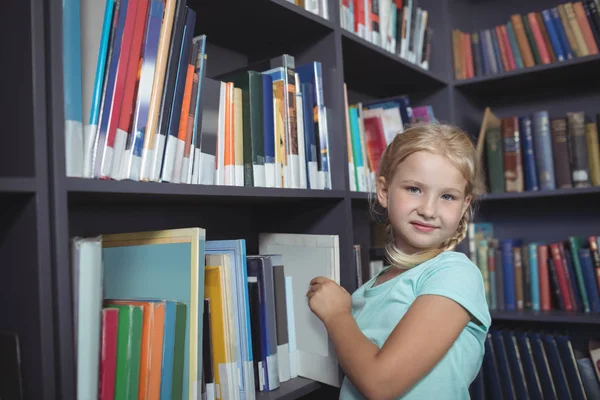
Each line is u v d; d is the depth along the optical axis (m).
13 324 0.67
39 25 0.65
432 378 0.84
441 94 1.85
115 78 0.75
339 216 1.21
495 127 1.78
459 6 2.05
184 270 0.84
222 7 1.09
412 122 1.55
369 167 1.41
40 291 0.64
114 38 0.75
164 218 1.19
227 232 1.34
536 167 1.69
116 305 0.81
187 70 0.89
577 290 1.63
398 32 1.59
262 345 1.04
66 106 0.68
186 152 0.89
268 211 1.38
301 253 1.17
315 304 0.96
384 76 1.68
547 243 1.96
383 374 0.76
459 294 0.82
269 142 1.06
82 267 0.70
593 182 1.61
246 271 0.98
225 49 1.39
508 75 1.73
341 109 1.23
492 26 2.12
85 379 0.70
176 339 0.82
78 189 0.68
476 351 0.88
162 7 0.83
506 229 2.06
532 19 1.75
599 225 1.86
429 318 0.80
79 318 0.69
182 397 0.83
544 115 1.67
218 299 0.92
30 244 0.65
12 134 0.67
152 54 0.81
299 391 1.05
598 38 1.62
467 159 0.99
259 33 1.26
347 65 1.54
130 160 0.77
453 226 0.96
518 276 1.71
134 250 0.92
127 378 0.75
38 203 0.64
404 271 1.02
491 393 1.64
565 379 1.56
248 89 1.02
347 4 1.36
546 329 1.74
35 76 0.64
